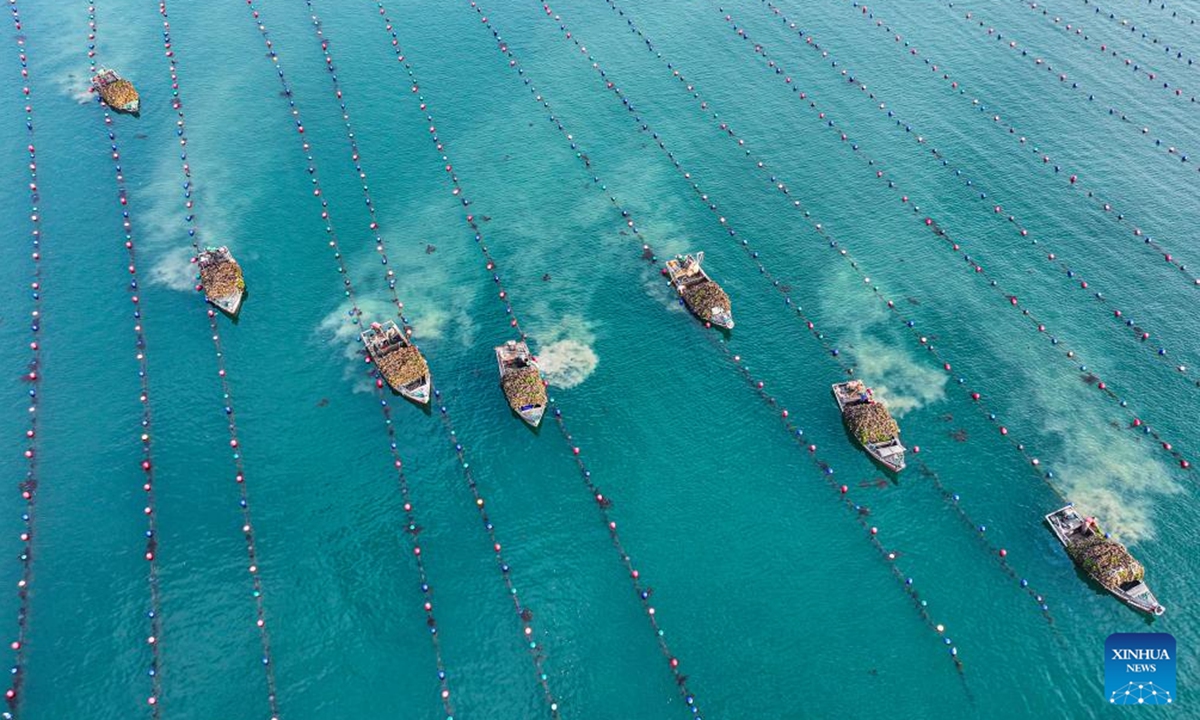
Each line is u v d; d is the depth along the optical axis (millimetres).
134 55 136750
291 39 142125
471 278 98188
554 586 69062
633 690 62781
